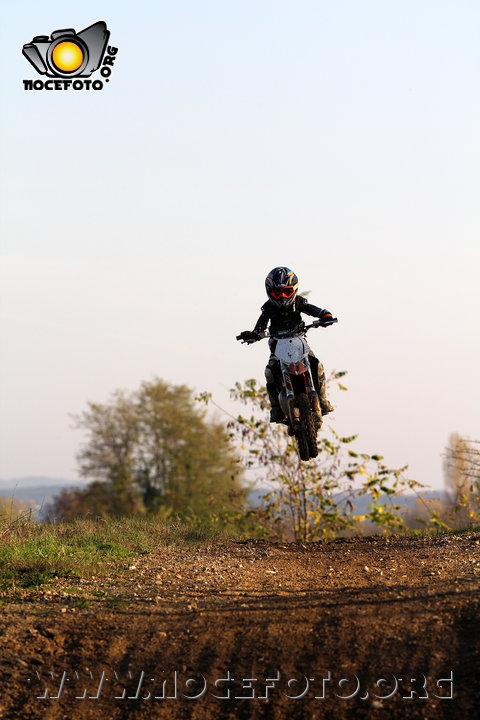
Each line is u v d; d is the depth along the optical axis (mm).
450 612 18781
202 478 120125
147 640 18766
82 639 18797
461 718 14984
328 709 15805
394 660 16984
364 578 24250
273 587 23453
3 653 18031
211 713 16031
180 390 126062
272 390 24875
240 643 18297
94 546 30156
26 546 28531
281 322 24672
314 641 18094
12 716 16016
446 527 40188
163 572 26453
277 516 44938
